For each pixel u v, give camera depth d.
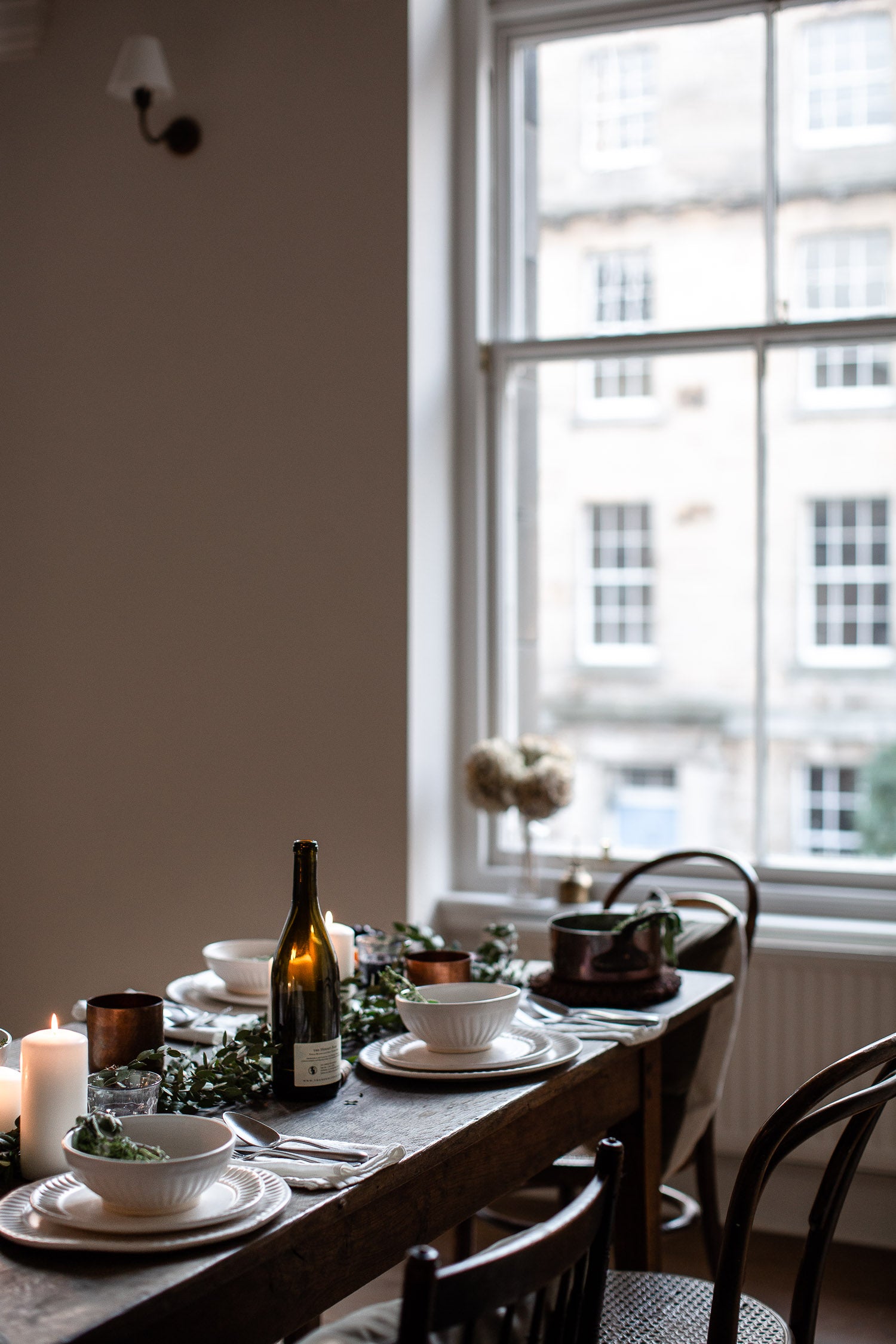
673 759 14.88
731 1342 1.40
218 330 3.38
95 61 3.50
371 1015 1.84
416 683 3.26
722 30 3.69
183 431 3.41
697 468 14.95
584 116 4.55
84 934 3.50
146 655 3.45
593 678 15.12
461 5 3.57
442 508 3.46
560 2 3.56
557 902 3.38
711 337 3.45
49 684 3.54
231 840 3.36
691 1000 2.07
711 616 14.86
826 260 8.99
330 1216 1.20
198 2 3.39
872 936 3.10
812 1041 3.09
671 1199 2.85
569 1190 2.58
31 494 3.56
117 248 3.48
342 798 3.26
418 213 3.27
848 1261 3.00
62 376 3.53
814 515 14.49
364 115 3.24
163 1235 1.10
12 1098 1.36
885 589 14.23
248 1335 1.14
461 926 3.40
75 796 3.52
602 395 15.21
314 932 1.55
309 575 3.29
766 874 3.41
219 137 3.38
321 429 3.28
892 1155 3.03
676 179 6.71
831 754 14.34
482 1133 1.45
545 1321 1.39
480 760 3.29
